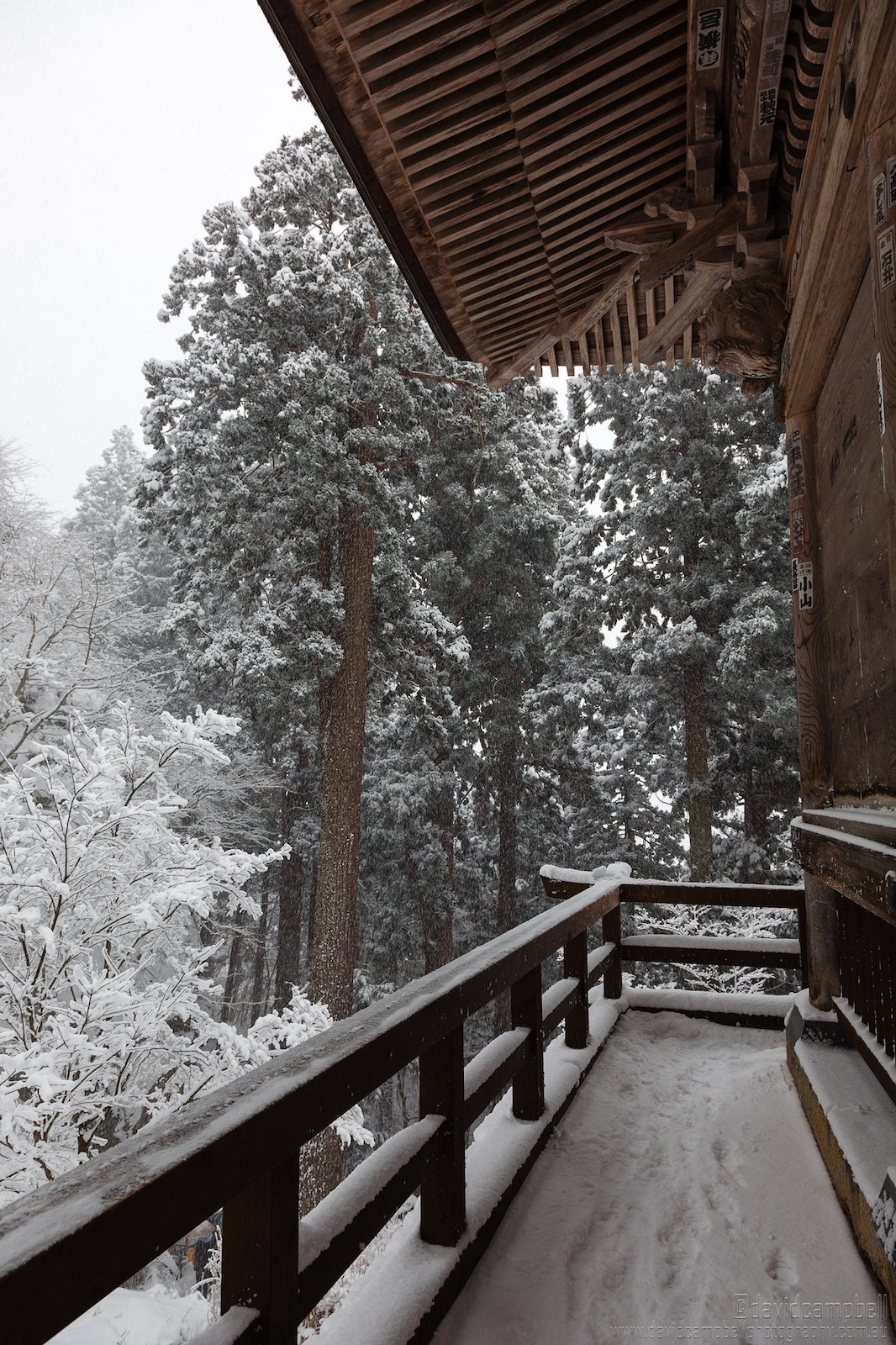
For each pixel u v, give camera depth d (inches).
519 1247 98.7
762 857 628.4
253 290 587.5
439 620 633.0
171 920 309.9
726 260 136.5
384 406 568.7
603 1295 89.5
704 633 644.7
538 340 166.9
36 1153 220.5
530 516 724.7
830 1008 143.1
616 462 686.5
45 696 591.5
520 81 112.9
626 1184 115.0
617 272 152.5
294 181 613.0
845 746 117.8
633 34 111.4
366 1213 73.0
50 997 260.4
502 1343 81.4
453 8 103.0
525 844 790.5
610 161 132.2
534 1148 121.0
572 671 718.5
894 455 65.9
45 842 273.9
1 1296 34.4
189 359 597.6
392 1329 74.9
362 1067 70.2
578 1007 162.2
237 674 539.8
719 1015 189.5
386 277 561.3
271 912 922.1
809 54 98.7
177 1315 252.5
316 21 103.3
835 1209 102.8
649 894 195.3
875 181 70.3
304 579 564.7
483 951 110.7
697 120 121.3
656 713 711.1
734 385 649.6
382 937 747.4
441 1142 92.0
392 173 125.6
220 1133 50.8
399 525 617.6
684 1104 143.3
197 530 581.6
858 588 104.7
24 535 610.5
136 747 297.4
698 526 644.7
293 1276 59.7
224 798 652.1
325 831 551.2
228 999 772.0
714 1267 93.6
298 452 528.1
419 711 647.1
